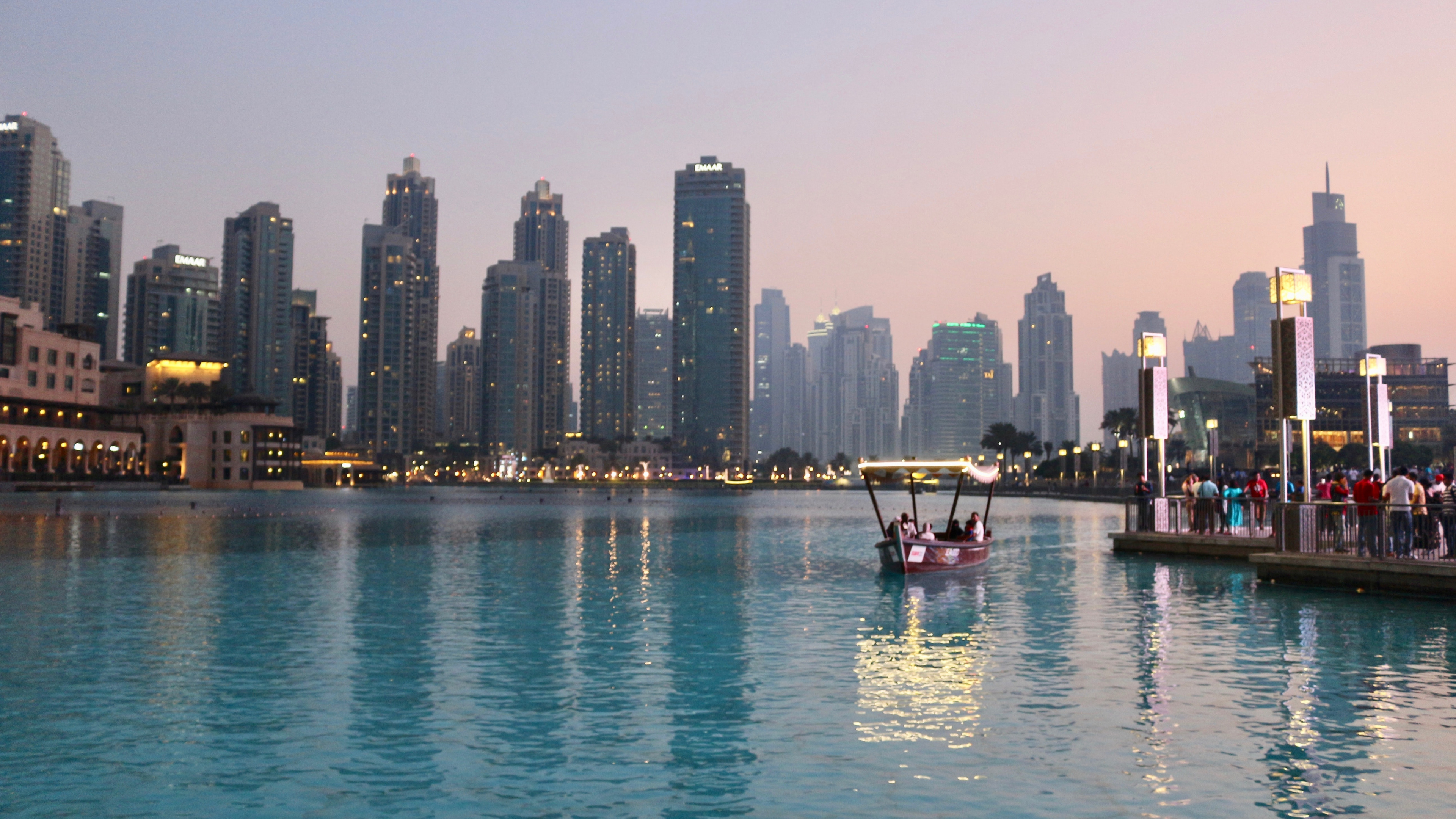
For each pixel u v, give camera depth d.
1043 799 11.84
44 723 15.67
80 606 29.97
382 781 12.74
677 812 11.49
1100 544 55.78
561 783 12.60
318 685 18.52
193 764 13.48
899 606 29.70
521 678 19.09
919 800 11.84
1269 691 17.41
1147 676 18.77
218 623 26.50
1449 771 12.77
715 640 23.50
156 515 95.38
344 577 38.66
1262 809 11.42
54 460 196.88
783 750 13.99
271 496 179.75
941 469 42.59
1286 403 33.97
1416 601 28.28
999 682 18.42
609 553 51.91
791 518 105.56
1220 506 43.28
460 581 37.62
